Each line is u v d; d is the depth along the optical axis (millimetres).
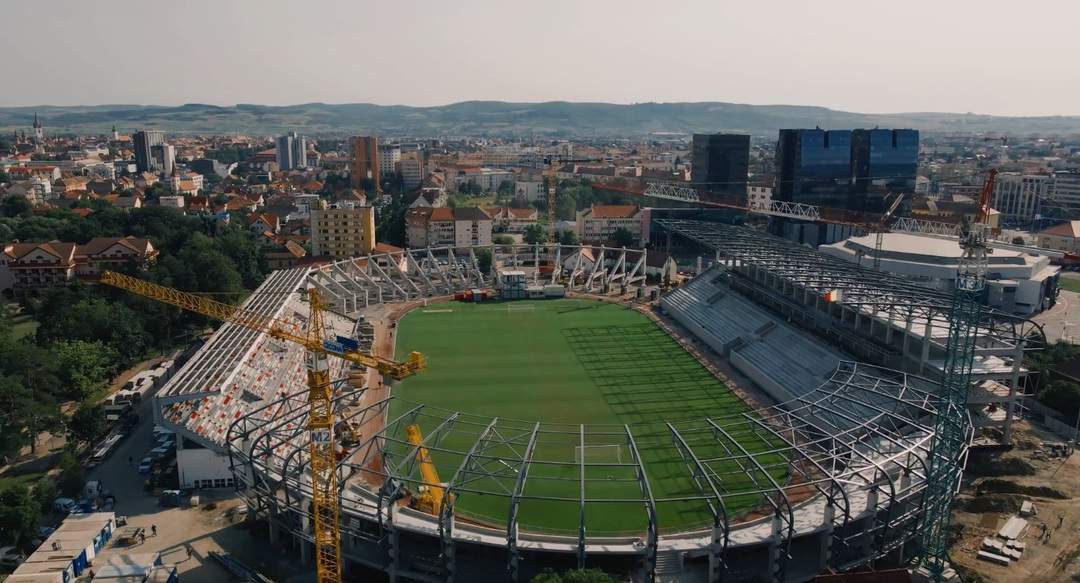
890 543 97062
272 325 160375
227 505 112188
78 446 133625
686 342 195000
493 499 108938
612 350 188750
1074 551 96562
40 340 182750
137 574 90438
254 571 95312
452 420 116625
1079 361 149125
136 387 160000
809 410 119375
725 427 136875
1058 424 134125
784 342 171125
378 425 137375
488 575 92938
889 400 127250
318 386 98562
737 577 92375
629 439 99875
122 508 111250
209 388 122562
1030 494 111500
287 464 98000
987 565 95000
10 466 128000
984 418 128750
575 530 101125
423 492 103125
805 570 94125
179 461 115188
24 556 101312
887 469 104750
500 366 175250
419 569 93688
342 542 98062
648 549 89375
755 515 103750
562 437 133000
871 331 152750
